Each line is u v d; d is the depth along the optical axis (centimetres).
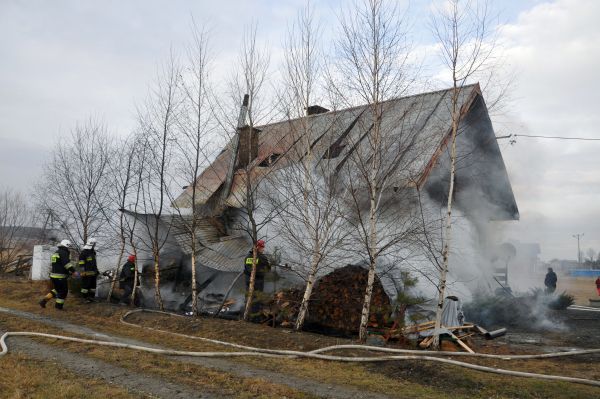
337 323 1019
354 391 595
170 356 750
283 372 675
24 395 523
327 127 1079
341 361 748
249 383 604
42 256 1808
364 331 901
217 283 1351
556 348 878
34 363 661
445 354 772
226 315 1179
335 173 1009
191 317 1093
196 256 1282
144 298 1398
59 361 681
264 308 1100
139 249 1348
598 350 793
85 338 853
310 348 832
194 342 880
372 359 735
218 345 859
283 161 1111
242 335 916
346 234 988
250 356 768
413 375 672
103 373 630
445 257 869
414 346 862
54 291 1198
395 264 1004
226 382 608
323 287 1071
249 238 1321
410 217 1012
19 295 1370
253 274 1066
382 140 952
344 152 1051
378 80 942
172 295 1405
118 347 789
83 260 1309
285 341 868
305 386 610
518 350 848
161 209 1220
